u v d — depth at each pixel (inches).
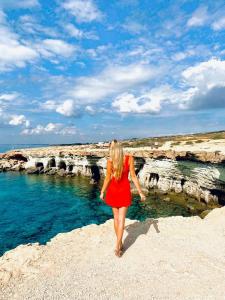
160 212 1621.6
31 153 3732.8
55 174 3233.3
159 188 2140.7
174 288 231.5
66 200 1982.0
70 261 281.6
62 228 1379.2
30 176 3179.1
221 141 2549.2
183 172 1956.2
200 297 219.0
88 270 261.7
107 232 361.4
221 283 239.9
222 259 286.7
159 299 216.1
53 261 282.0
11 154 4087.1
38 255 295.1
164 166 2090.3
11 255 294.8
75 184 2610.7
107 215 1616.6
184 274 254.4
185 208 1706.4
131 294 222.5
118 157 287.9
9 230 1341.0
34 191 2311.8
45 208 1764.3
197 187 1833.2
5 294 223.8
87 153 2883.9
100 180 2795.3
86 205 1840.6
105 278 246.5
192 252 301.3
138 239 336.8
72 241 335.0
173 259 283.7
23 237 1246.9
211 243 327.3
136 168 2327.8
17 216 1583.4
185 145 2652.6
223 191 1627.7
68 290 227.9
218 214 436.5
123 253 298.0
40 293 223.9
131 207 1718.8
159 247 313.1
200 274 254.7
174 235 350.6
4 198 2057.1
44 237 1250.0
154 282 240.2
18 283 241.9
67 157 3218.5
